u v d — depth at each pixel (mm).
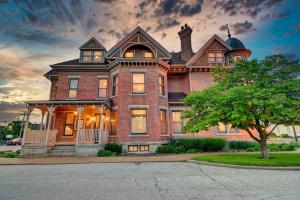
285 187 5516
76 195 4914
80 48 20812
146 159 12234
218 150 17219
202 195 4789
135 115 17203
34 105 15555
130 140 16422
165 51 19922
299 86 9578
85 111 18922
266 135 11148
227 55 21641
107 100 17734
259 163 9070
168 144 17406
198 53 21125
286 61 10508
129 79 17922
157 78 18156
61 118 18797
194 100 12461
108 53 19484
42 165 10719
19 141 37156
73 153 14727
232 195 4773
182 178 6934
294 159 10148
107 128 17922
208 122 10844
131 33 19953
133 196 4766
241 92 9836
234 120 10477
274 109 9297
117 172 8250
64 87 19484
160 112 18078
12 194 5051
